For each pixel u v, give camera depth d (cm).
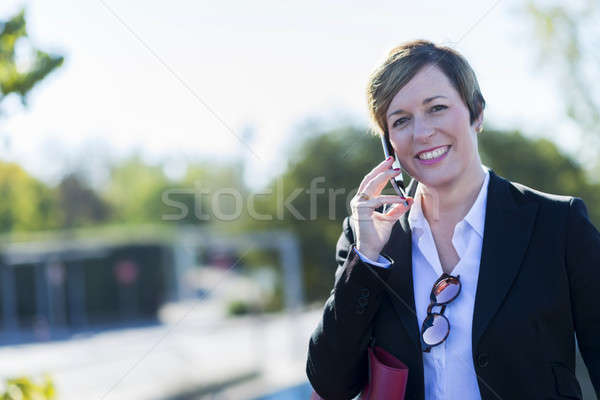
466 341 144
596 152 663
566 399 137
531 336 136
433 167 148
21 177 3247
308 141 920
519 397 136
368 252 153
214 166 2417
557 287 138
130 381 952
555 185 672
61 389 912
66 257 2619
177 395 851
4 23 266
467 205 152
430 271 152
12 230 3300
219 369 1008
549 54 639
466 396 144
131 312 2644
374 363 148
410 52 149
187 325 1955
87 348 1568
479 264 147
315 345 157
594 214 659
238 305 2119
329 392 156
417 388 146
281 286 2038
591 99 645
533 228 143
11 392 242
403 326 149
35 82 273
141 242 2700
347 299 150
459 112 146
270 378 929
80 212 3478
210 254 2567
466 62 150
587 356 144
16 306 2592
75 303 2586
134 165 3556
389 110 151
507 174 688
